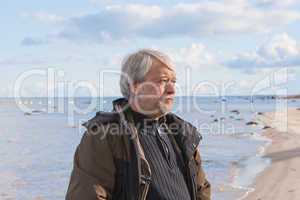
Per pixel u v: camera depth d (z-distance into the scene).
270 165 13.82
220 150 18.86
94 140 2.19
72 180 2.22
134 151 2.22
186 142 2.50
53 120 46.28
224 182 10.98
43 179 13.00
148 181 2.22
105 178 2.19
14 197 10.48
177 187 2.33
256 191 9.77
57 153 19.97
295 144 20.16
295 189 9.70
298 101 125.88
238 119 41.41
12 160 17.62
